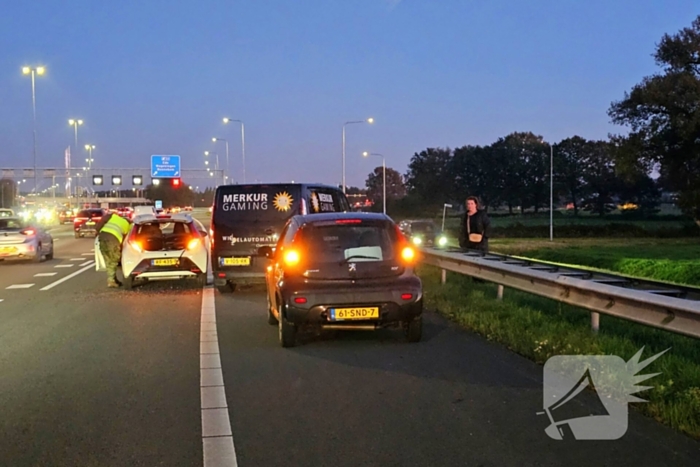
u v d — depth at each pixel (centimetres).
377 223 889
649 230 5150
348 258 859
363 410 604
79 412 612
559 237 5100
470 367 755
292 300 843
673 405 572
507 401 625
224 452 508
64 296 1425
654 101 4500
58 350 880
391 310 849
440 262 1407
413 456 494
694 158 4672
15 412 614
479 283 1355
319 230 877
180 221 1555
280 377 726
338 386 686
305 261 859
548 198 8688
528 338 848
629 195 8581
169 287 1573
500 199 8738
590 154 8325
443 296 1229
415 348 858
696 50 4462
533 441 522
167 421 583
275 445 521
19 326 1065
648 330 882
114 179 7244
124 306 1274
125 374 750
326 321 844
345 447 514
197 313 1182
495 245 4019
